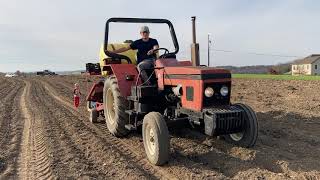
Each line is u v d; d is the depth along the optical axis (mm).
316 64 74625
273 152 6516
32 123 10148
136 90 6961
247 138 6430
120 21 8023
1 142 8023
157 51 7754
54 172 5910
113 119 8125
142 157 6586
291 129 8305
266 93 16281
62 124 9844
